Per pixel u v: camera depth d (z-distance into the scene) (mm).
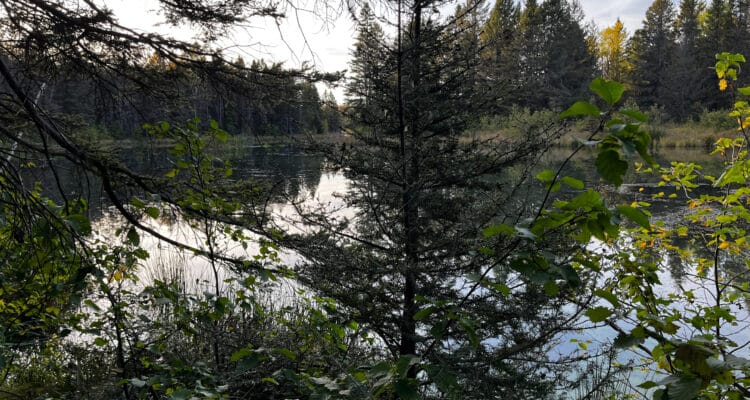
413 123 5621
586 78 49406
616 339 1221
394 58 5418
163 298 3125
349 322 3918
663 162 21734
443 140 5773
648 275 1881
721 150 3748
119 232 3098
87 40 3146
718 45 44562
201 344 3686
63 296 2998
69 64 3289
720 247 3848
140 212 3275
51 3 2867
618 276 2344
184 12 3316
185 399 1919
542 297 4367
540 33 45250
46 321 3125
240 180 3705
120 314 3152
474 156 5531
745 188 3475
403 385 1421
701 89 46469
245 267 3408
